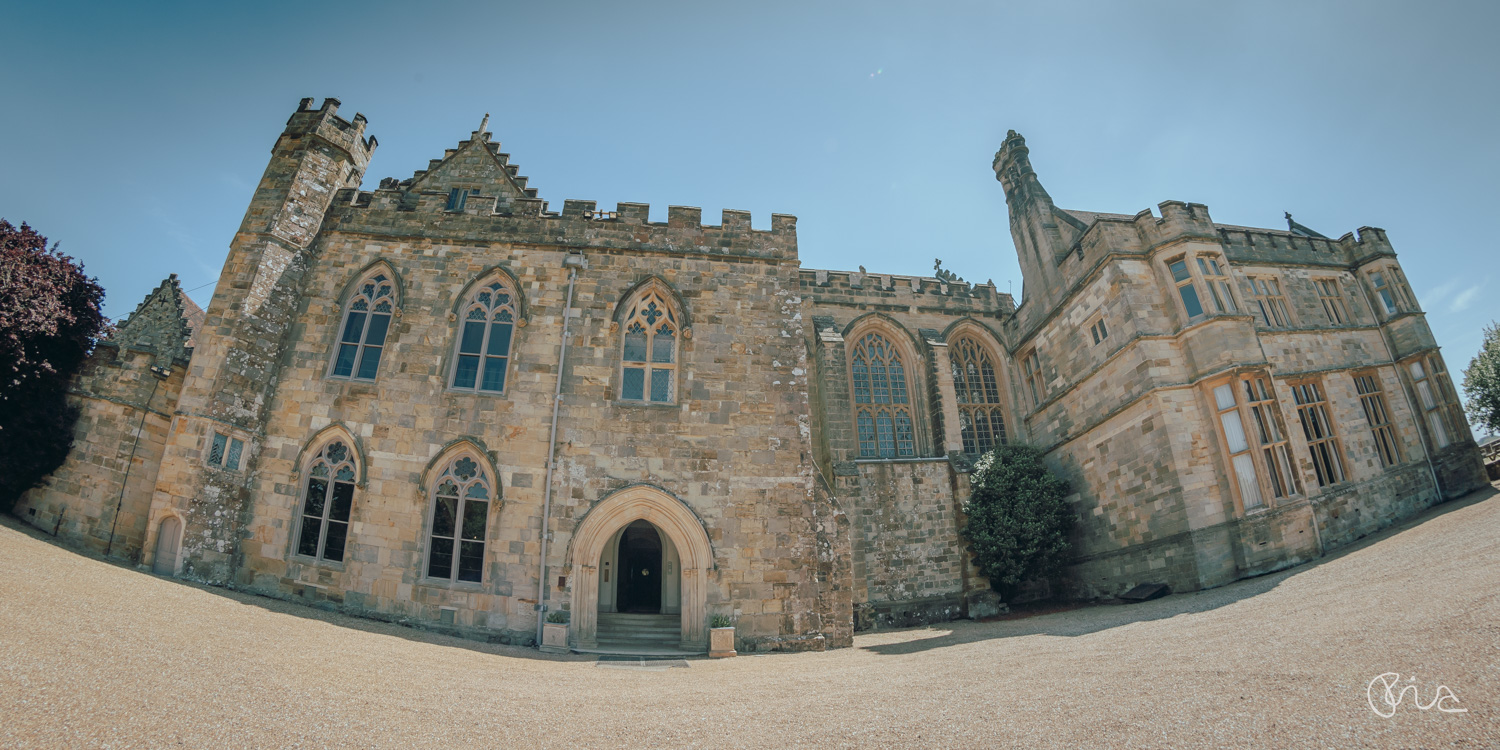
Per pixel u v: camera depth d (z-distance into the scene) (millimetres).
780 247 23547
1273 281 28922
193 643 10656
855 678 12734
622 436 20422
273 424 19672
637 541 26766
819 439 29578
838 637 20109
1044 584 29203
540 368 20906
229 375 18766
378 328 21203
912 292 33594
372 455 19562
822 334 30094
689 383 21328
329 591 18469
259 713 7914
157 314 23562
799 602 19594
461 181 27203
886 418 31469
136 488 19547
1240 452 22250
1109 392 26016
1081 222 29016
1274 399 22734
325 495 19312
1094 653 12750
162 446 20234
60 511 18703
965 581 27703
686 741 8172
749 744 7973
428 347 20828
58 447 19141
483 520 19391
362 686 10008
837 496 27734
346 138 23016
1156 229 25516
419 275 21688
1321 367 27328
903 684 11492
